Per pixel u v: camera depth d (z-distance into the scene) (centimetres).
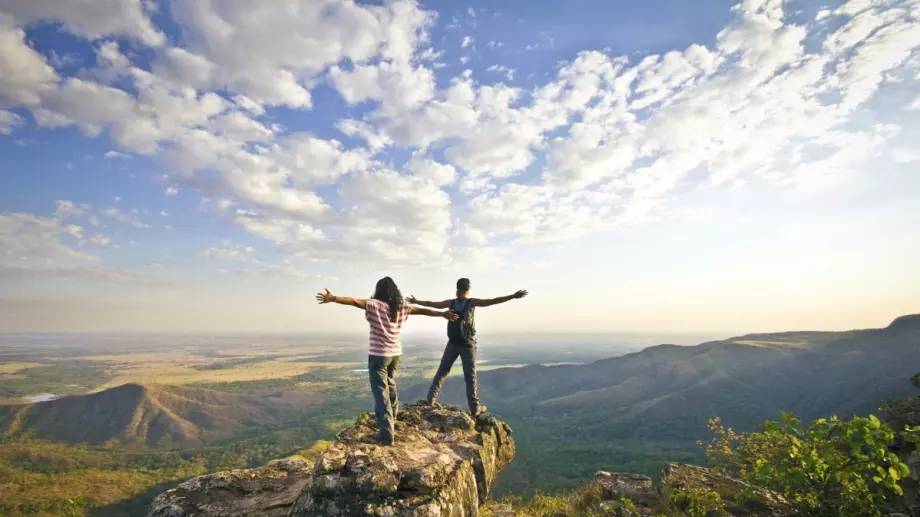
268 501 802
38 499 10662
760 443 1112
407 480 634
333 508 607
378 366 769
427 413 905
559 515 963
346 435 759
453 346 953
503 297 921
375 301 786
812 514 630
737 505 717
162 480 14225
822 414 16700
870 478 641
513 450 958
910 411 889
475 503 719
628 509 838
